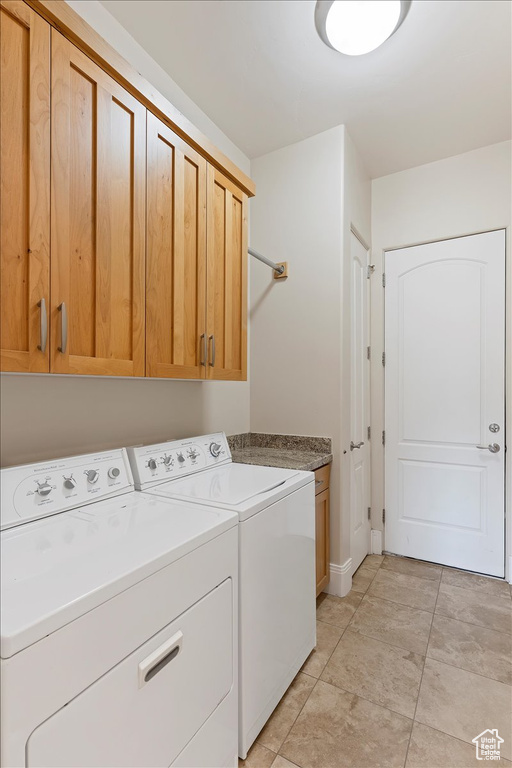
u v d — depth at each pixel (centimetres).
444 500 263
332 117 219
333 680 159
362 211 266
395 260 281
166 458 158
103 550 92
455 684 157
